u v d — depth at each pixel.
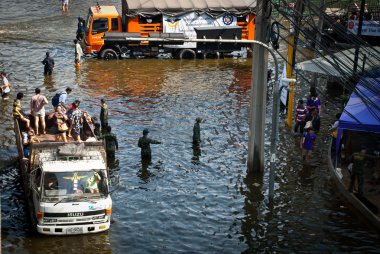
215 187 22.97
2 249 17.72
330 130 29.02
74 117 24.27
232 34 45.94
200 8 46.12
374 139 24.59
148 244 18.48
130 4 45.22
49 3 69.50
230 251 18.22
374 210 20.30
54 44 49.06
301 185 23.30
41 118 24.97
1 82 37.03
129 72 41.47
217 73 42.00
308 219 20.44
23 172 21.45
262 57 22.88
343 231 19.58
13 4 68.44
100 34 44.50
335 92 37.59
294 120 31.22
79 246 18.12
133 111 32.56
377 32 39.44
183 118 31.56
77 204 18.16
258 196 22.22
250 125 23.98
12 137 27.97
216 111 32.94
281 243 18.77
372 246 18.62
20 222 19.56
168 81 39.34
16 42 49.28
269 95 35.72
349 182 22.66
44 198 18.17
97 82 38.44
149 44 45.09
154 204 21.38
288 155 26.48
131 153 26.34
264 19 22.25
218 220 20.27
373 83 23.75
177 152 26.61
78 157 19.56
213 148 27.20
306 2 21.44
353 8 43.47
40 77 39.03
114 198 21.80
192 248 18.34
